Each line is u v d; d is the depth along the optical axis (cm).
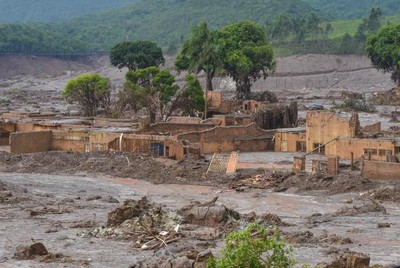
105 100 17550
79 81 17362
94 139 12581
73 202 9069
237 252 4172
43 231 7262
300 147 12762
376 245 6788
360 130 12538
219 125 13412
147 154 11894
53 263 6006
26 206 8712
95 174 11350
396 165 10000
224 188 10256
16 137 12494
